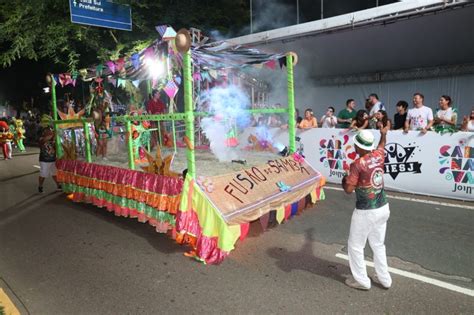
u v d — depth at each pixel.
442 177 6.32
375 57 10.25
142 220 5.11
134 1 11.72
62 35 12.69
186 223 4.15
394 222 5.20
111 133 7.23
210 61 5.64
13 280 3.94
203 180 4.26
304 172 5.66
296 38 10.20
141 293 3.56
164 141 8.48
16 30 12.85
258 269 3.96
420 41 9.08
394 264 3.96
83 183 6.55
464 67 9.37
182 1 13.55
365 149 3.31
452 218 5.29
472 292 3.38
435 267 3.86
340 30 9.32
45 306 3.39
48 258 4.50
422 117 6.74
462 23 8.04
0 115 26.97
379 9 8.46
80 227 5.60
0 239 5.23
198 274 3.90
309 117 8.48
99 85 7.73
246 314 3.15
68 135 7.50
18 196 7.76
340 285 3.58
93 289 3.68
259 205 4.39
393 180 6.88
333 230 5.04
